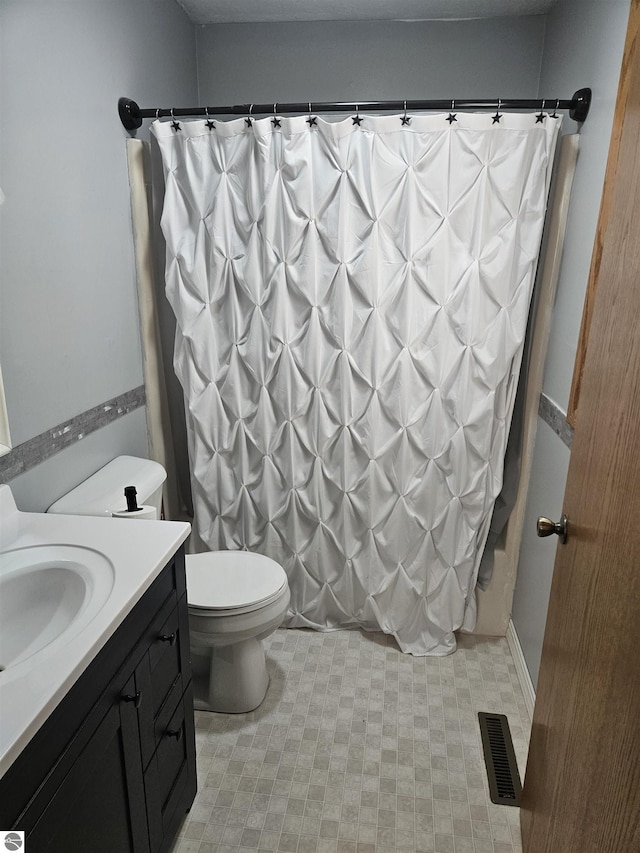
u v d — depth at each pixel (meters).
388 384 1.98
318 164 1.84
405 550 2.15
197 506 2.25
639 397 0.88
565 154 1.82
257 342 2.02
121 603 1.06
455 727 1.89
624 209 1.01
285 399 2.05
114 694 1.06
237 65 2.43
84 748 0.96
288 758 1.77
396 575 2.19
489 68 2.31
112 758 1.07
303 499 2.17
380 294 1.90
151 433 2.18
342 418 2.04
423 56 2.33
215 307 2.03
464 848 1.51
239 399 2.10
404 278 1.87
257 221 1.91
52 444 1.57
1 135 1.30
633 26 1.35
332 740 1.83
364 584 2.23
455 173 1.78
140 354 2.09
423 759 1.77
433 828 1.56
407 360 1.94
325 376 2.02
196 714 1.94
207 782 1.68
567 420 1.73
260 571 1.92
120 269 1.90
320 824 1.56
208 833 1.53
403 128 1.76
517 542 2.23
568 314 1.81
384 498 2.12
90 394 1.75
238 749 1.80
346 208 1.85
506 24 2.25
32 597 1.20
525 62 2.29
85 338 1.70
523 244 1.83
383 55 2.34
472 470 2.04
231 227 1.94
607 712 0.95
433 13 2.23
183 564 1.39
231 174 1.89
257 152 1.84
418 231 1.84
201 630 1.77
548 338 2.00
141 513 1.57
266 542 2.26
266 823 1.56
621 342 0.99
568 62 1.92
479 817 1.59
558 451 1.83
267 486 2.18
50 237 1.51
